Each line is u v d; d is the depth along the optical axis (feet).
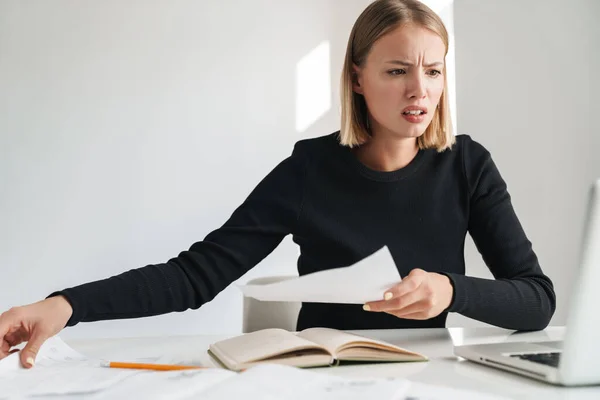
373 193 4.43
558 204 7.86
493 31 8.60
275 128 10.58
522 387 2.43
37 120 9.94
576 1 7.66
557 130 7.85
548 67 7.96
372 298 3.01
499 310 3.59
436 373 2.68
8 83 9.89
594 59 7.47
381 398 1.95
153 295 3.63
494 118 8.61
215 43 10.44
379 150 4.44
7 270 9.80
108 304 3.42
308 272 4.56
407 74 3.91
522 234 4.40
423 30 3.88
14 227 9.82
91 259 9.96
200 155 10.33
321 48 10.75
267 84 10.57
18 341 3.08
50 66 10.00
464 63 8.99
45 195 9.91
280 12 10.66
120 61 10.17
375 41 3.96
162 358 3.03
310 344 2.77
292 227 4.47
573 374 2.38
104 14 10.16
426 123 4.01
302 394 2.00
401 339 3.58
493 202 4.46
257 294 3.02
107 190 10.05
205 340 3.53
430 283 3.17
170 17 10.32
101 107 10.09
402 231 4.42
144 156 10.16
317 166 4.54
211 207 10.32
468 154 4.59
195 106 10.34
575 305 2.31
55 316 3.12
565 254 7.77
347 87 4.39
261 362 2.67
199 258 3.98
